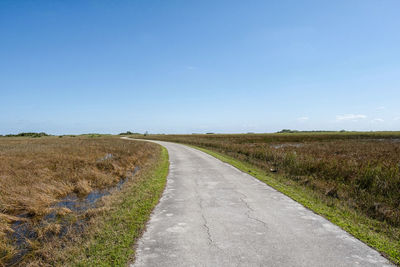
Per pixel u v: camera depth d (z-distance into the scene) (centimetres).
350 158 1278
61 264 343
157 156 1777
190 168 1167
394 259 324
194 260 326
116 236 409
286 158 1209
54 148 2380
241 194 678
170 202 608
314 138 4650
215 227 441
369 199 626
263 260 323
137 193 707
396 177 710
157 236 406
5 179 902
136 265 317
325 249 354
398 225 462
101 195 795
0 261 374
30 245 425
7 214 598
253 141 3903
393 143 2823
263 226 443
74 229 481
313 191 724
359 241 381
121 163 1402
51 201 695
